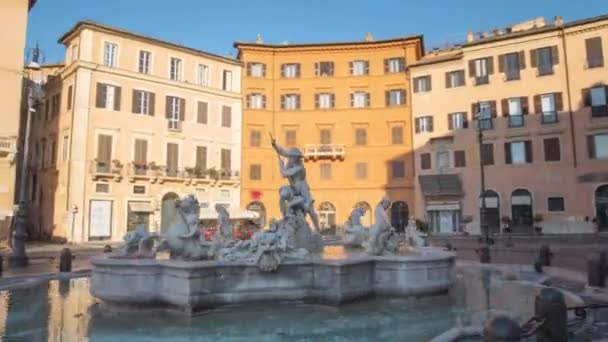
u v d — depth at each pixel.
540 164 43.81
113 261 10.09
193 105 47.69
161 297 9.84
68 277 15.89
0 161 35.47
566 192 42.41
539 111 44.31
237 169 50.28
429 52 58.19
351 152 53.09
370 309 10.02
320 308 10.02
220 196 48.75
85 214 40.16
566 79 43.28
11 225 35.00
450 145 48.59
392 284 10.95
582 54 42.81
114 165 41.84
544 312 6.55
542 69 44.50
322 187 53.06
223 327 8.49
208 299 9.57
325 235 48.31
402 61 53.41
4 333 8.05
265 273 10.12
